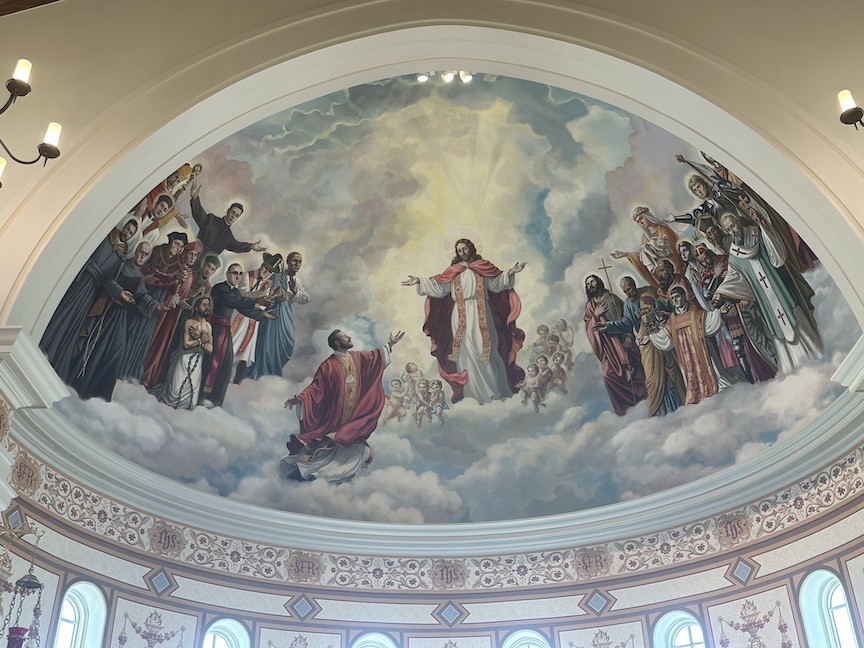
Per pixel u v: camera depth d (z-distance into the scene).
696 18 10.94
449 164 15.33
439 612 15.33
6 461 10.02
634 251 15.27
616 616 14.78
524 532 15.58
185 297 14.50
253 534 14.88
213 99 10.80
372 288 16.16
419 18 11.23
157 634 13.12
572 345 16.11
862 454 12.70
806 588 13.12
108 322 13.43
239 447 15.23
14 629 9.70
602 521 15.27
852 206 10.06
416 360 16.39
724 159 11.24
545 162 15.16
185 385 14.68
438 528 15.59
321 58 11.22
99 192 10.41
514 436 16.30
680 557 14.70
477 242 16.03
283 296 15.60
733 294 14.31
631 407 15.71
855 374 10.98
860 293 10.41
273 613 14.49
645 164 14.44
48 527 11.99
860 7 10.34
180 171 13.49
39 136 10.20
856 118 7.95
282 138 14.30
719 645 13.78
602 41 11.01
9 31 10.19
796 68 10.47
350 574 15.38
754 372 14.34
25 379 9.96
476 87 14.20
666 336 15.28
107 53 10.65
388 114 14.56
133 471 13.30
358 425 16.20
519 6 11.28
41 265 10.02
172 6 11.05
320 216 15.44
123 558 13.08
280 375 15.78
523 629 15.12
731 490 14.18
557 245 15.84
